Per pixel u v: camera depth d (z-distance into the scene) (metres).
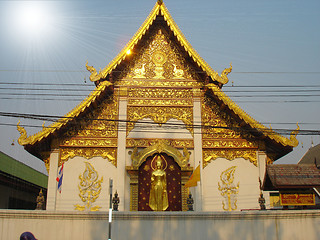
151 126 23.70
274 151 24.19
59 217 16.31
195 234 16.30
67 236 16.12
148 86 24.66
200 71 24.53
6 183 29.38
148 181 23.00
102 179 22.67
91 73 23.17
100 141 23.34
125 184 22.59
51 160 22.84
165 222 16.39
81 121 23.58
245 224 16.50
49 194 22.19
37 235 16.05
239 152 23.58
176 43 25.69
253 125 22.44
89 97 22.80
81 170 22.80
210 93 24.42
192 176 22.14
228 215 16.52
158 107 24.27
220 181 22.95
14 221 16.11
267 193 22.83
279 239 16.33
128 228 16.28
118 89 24.48
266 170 17.94
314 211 16.61
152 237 16.20
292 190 17.61
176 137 23.67
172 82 24.84
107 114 23.95
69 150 23.14
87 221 16.33
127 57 24.61
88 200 22.28
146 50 25.56
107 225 16.28
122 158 23.03
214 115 24.20
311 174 17.77
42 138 21.80
